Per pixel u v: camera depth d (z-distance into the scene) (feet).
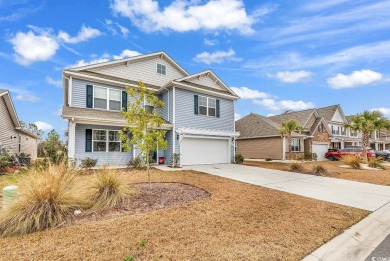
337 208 19.65
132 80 52.44
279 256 10.76
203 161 54.19
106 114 43.98
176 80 51.19
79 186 17.67
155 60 56.65
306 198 23.03
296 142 84.99
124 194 18.54
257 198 21.89
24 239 11.91
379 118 72.95
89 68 46.80
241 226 14.39
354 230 14.79
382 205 21.29
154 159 50.75
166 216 15.66
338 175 41.19
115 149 45.85
